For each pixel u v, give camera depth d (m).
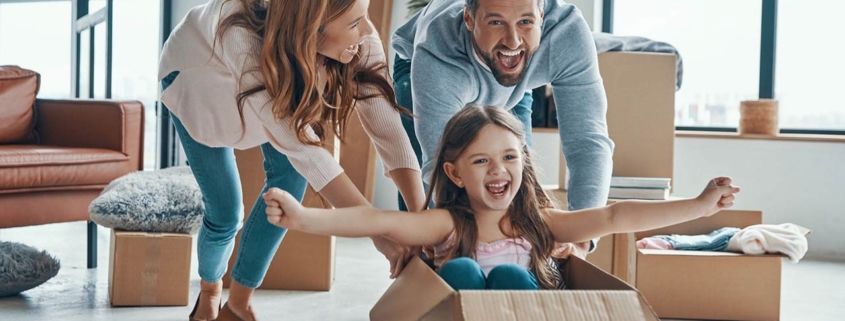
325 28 1.56
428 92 1.88
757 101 4.23
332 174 1.60
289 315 2.52
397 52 2.38
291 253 2.91
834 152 4.09
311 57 1.56
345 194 1.59
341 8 1.54
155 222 2.66
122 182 2.93
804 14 4.44
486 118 1.56
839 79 4.39
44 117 3.79
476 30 1.79
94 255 3.28
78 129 3.66
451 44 1.88
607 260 2.62
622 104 3.09
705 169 4.32
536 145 4.55
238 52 1.63
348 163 4.70
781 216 4.20
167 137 5.77
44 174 3.23
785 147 4.17
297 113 1.57
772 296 2.54
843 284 3.26
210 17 1.80
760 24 4.51
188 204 2.71
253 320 2.15
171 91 1.90
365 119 1.85
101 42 6.19
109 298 2.71
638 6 4.80
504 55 1.79
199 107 1.88
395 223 1.50
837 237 4.09
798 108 4.48
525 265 1.58
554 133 4.44
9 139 3.72
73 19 6.85
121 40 6.20
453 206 1.62
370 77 1.81
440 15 1.92
